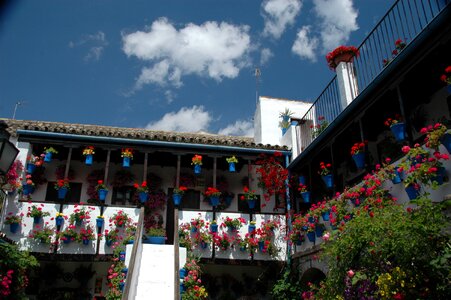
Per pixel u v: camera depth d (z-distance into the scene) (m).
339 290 6.76
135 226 11.24
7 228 10.63
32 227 10.82
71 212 11.23
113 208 11.47
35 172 12.76
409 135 7.37
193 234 11.62
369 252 6.20
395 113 9.38
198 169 11.89
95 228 11.16
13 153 6.92
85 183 13.09
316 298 7.60
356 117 9.16
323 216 9.88
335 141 10.43
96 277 12.00
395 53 8.16
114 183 13.09
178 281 6.99
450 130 6.09
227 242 11.54
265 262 11.80
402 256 5.62
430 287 5.40
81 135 11.66
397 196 7.40
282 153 12.99
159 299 7.85
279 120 15.93
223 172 14.05
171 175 13.76
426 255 5.46
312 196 11.56
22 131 11.43
